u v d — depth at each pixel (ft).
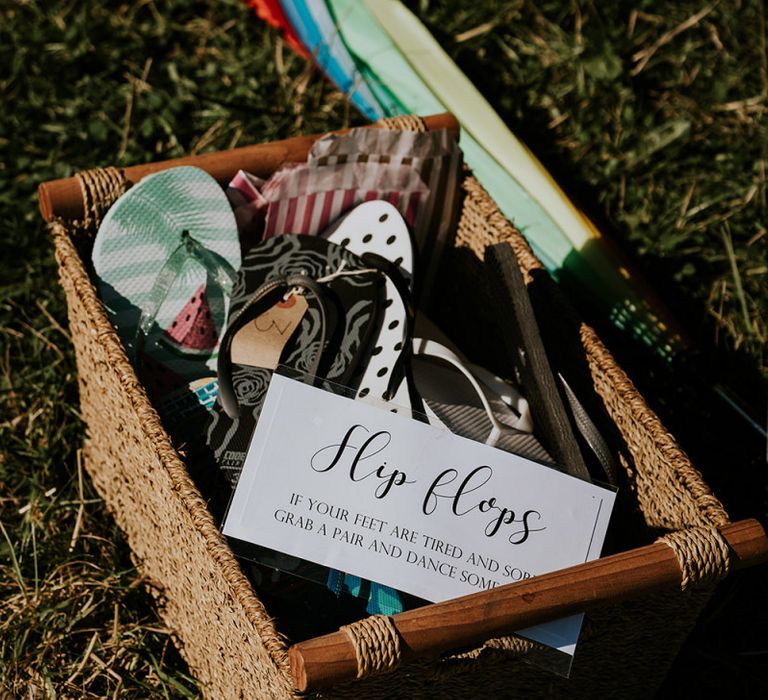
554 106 5.08
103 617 3.77
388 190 3.88
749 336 4.51
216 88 5.01
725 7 5.50
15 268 4.45
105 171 3.70
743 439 4.17
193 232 3.74
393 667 2.99
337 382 3.48
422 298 4.09
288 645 3.04
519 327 3.52
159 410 3.68
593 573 3.14
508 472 3.28
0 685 3.62
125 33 5.14
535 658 3.21
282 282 3.44
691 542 3.21
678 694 3.80
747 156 5.00
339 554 3.25
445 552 3.27
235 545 3.25
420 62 4.69
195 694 3.64
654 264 4.67
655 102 5.18
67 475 4.06
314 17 4.85
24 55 5.00
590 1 5.43
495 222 3.90
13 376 4.19
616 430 3.65
